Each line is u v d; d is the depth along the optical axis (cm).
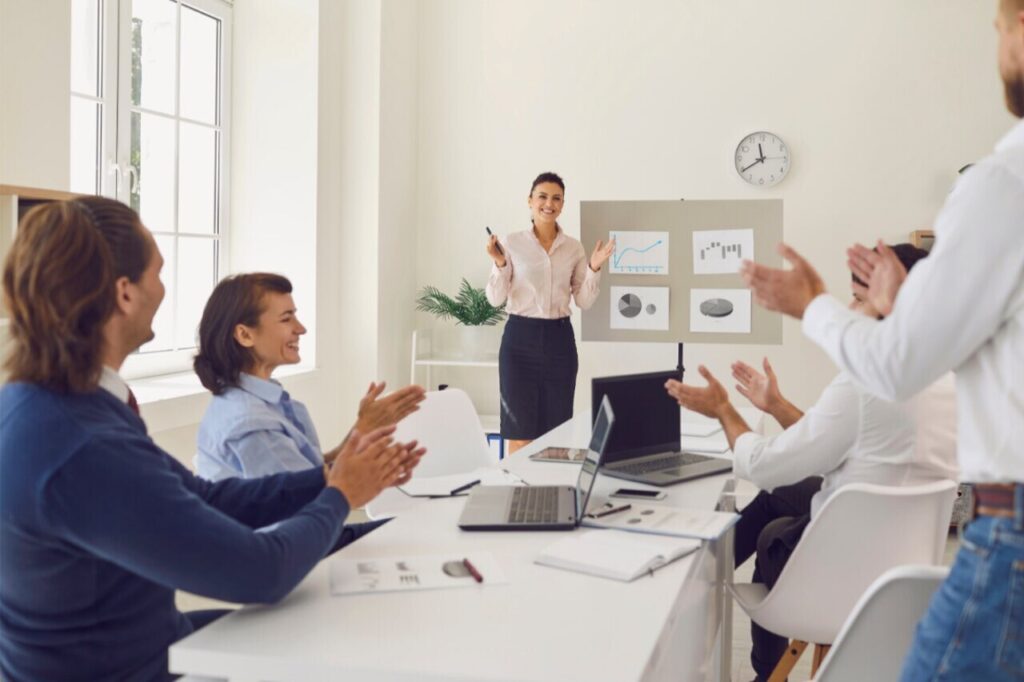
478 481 281
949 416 243
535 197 531
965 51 582
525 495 246
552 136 634
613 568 182
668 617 162
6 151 327
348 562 187
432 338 653
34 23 337
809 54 599
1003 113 580
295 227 551
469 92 644
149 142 477
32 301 143
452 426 359
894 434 240
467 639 150
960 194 137
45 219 147
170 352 491
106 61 439
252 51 550
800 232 605
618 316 504
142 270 158
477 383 652
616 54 623
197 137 520
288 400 263
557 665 140
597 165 629
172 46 495
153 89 480
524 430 539
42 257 144
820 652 265
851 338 148
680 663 179
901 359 138
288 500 197
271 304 251
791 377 610
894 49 589
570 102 630
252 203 554
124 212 159
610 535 207
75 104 425
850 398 242
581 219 507
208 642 147
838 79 596
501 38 638
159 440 421
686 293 495
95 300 147
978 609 129
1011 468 130
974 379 138
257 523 196
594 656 143
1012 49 141
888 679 166
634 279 501
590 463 236
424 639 149
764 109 606
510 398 540
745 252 485
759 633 304
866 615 163
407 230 636
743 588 279
